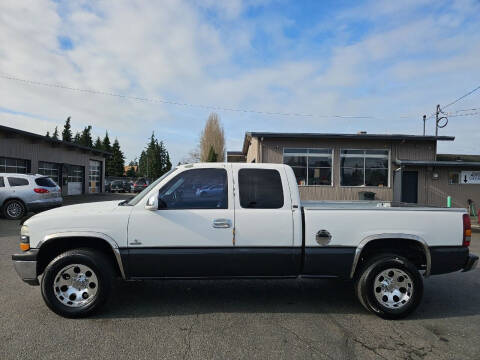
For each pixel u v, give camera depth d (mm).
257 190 4180
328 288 5172
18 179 12055
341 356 3125
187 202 4113
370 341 3441
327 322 3902
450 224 4234
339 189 17859
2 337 3391
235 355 3102
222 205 4098
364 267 4109
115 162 69500
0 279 5230
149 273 3996
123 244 3936
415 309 4066
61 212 4031
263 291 4980
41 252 3957
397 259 4051
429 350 3271
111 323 3760
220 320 3895
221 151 52062
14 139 18906
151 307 4266
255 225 4043
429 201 17625
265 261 4047
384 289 4078
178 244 3979
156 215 3975
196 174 4223
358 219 4117
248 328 3691
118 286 5105
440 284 5480
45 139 20859
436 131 26156
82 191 27391
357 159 17938
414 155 17906
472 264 4266
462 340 3494
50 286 3838
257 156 17969
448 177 17547
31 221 3934
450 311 4305
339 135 17391
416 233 4160
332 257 4074
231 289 5047
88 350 3150
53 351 3121
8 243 7887
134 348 3203
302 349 3242
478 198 17469
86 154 27688
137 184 34844
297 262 4102
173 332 3555
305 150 17859
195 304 4398
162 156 89750
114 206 4227
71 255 3861
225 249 4008
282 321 3904
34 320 3809
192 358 3041
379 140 17875
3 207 11797
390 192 17844
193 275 4055
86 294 3945
